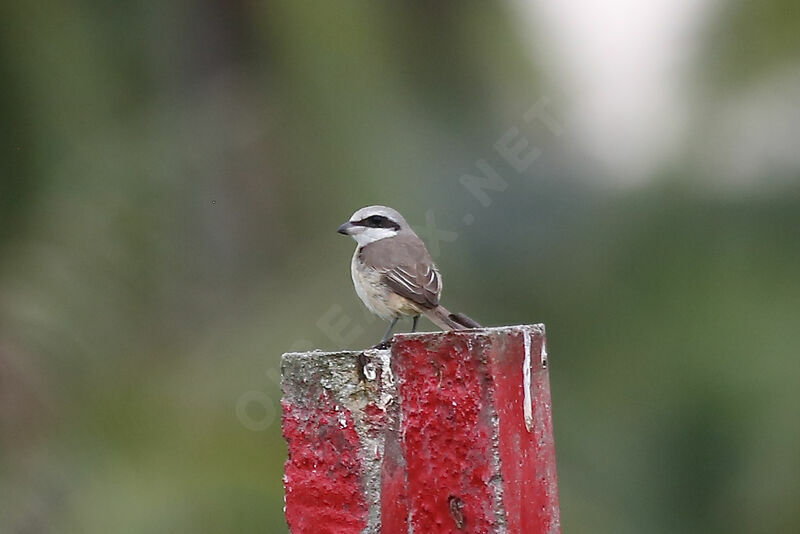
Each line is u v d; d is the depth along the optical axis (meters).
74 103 12.61
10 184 12.05
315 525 5.44
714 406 13.21
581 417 13.57
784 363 13.04
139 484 11.01
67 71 12.64
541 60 14.08
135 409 11.58
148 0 13.94
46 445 11.19
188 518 10.62
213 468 11.11
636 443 13.37
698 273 13.51
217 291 13.19
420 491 5.09
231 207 13.84
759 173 13.34
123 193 12.67
